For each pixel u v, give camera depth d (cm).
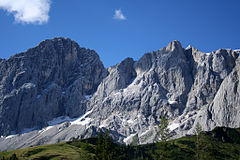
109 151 13938
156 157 13162
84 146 17162
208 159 13050
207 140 13662
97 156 13825
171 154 12812
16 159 19912
